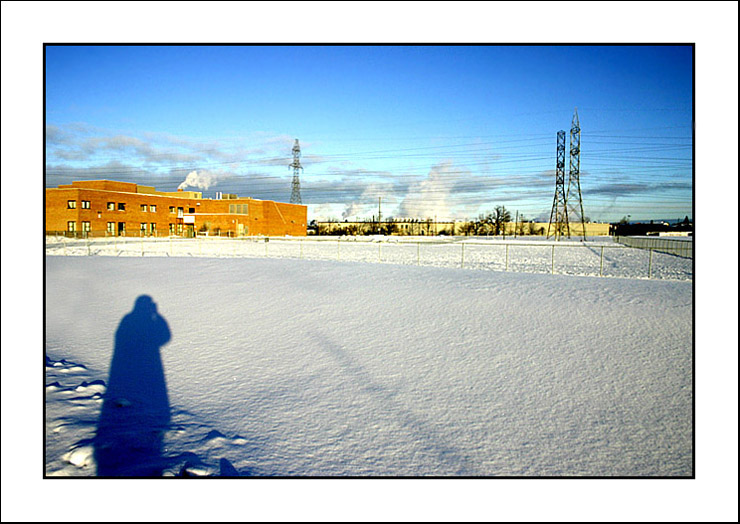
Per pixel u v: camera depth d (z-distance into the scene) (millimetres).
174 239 54594
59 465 3934
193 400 5605
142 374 6551
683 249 37406
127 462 4043
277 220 76250
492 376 6371
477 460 4246
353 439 4621
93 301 12344
